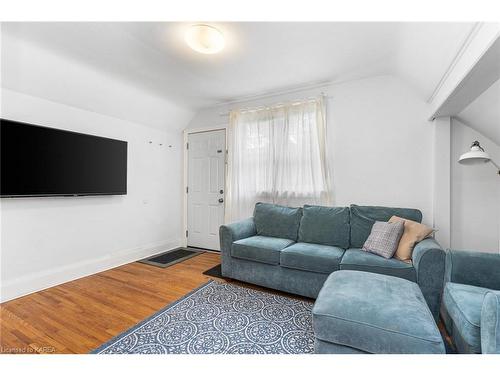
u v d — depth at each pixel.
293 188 3.29
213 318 2.00
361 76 2.89
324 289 1.61
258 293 2.49
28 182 2.45
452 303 1.46
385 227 2.35
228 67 2.66
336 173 3.09
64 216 2.81
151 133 3.88
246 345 1.66
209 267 3.26
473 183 2.50
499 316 1.04
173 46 2.24
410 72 2.43
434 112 2.40
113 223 3.34
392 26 1.90
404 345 1.17
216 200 4.04
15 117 2.43
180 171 4.39
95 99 3.00
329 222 2.73
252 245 2.60
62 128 2.79
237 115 3.70
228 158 3.84
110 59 2.46
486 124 2.26
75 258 2.91
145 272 3.07
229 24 1.92
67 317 2.02
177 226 4.35
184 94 3.46
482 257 1.67
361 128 2.96
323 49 2.29
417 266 1.92
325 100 3.15
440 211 2.54
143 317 2.02
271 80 2.99
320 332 1.36
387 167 2.83
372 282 1.63
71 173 2.81
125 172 3.41
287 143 3.32
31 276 2.52
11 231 2.40
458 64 1.72
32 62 2.31
